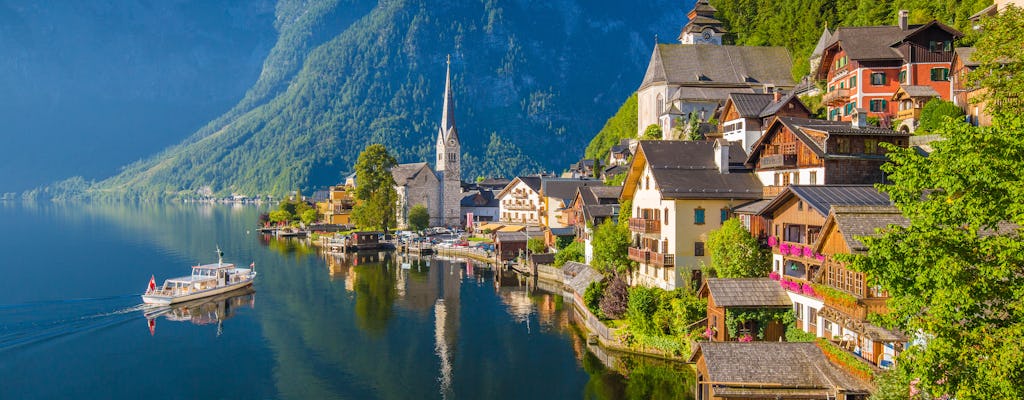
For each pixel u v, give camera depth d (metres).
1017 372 22.03
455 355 63.41
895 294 26.61
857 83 91.38
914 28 96.38
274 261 127.06
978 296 23.41
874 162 59.28
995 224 24.39
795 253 50.28
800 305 48.62
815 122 65.06
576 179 150.00
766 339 50.19
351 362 61.88
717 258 59.72
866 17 136.50
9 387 55.62
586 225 92.56
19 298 87.81
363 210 169.00
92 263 121.94
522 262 111.44
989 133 24.38
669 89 144.88
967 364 23.67
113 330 72.69
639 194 75.38
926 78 87.38
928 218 25.14
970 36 88.31
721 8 197.50
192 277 95.81
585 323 72.88
